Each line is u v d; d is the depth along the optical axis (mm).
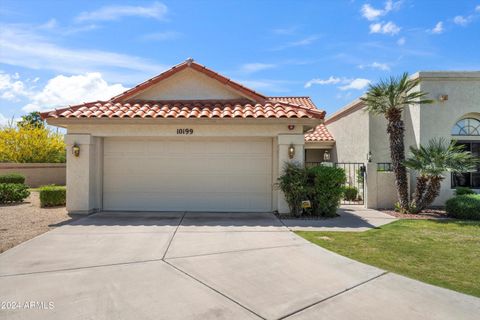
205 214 11609
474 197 11578
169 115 11094
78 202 11445
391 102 12609
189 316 4207
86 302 4578
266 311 4355
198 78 13078
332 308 4445
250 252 6996
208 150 12227
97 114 11180
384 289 5082
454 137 14312
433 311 4367
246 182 12203
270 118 10953
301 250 7172
